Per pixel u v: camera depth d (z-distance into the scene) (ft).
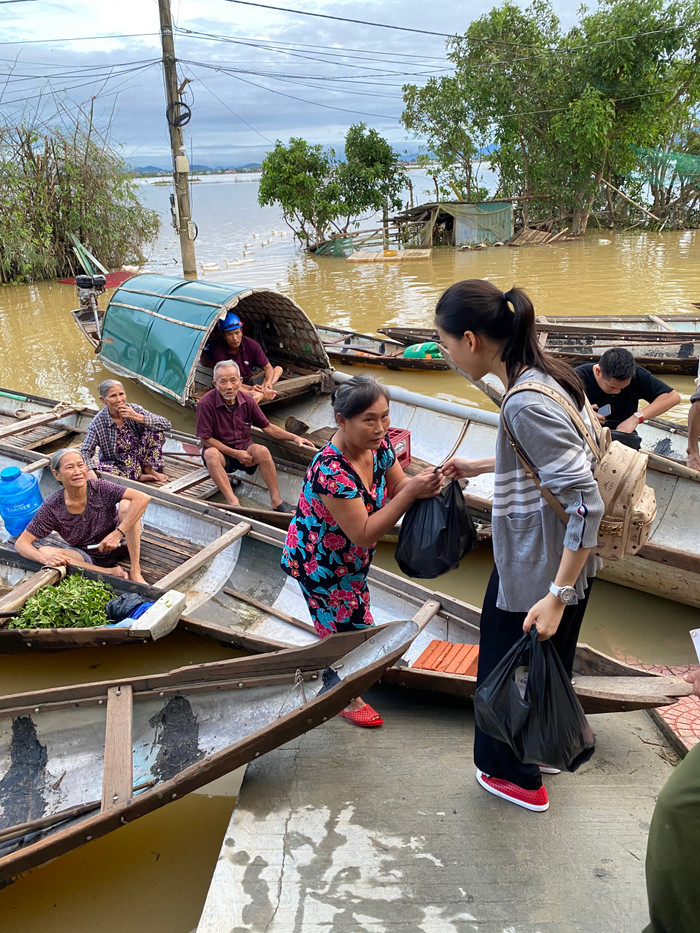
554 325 31.73
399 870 7.59
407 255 60.59
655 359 27.94
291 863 7.75
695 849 5.31
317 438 21.57
